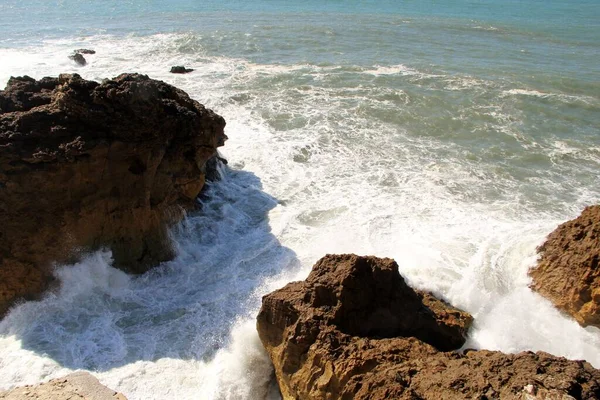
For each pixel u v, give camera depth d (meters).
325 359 10.35
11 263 13.93
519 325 12.72
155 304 14.33
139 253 15.55
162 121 15.43
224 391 11.76
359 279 11.58
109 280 14.97
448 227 16.91
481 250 15.43
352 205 18.41
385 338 11.10
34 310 13.97
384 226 17.03
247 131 24.25
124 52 40.00
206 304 14.14
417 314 11.90
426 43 45.12
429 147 23.14
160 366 12.27
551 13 70.62
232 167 21.09
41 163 13.89
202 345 12.83
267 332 11.80
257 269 15.41
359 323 11.40
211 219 17.70
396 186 19.72
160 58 38.38
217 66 35.97
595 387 8.60
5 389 11.63
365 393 9.48
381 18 59.25
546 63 38.88
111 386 11.74
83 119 14.57
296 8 67.56
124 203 15.20
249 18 57.03
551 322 12.64
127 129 14.76
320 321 10.97
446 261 14.95
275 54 39.62
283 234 16.94
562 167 21.53
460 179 20.27
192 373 12.13
